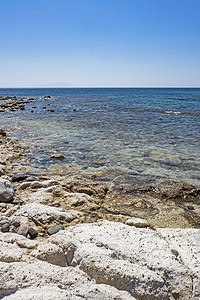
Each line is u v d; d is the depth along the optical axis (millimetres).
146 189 7820
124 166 10125
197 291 3330
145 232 4602
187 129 18531
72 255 3895
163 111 30375
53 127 19109
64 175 9008
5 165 9961
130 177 8938
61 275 3324
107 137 15648
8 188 6723
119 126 19812
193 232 4672
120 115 26578
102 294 3072
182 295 3338
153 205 6891
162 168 9945
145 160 10938
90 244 4000
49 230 5074
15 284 3092
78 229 4613
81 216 5879
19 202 6512
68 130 17953
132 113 28422
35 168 9742
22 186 7508
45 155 11555
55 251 3857
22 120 22641
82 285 3225
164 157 11391
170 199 7254
